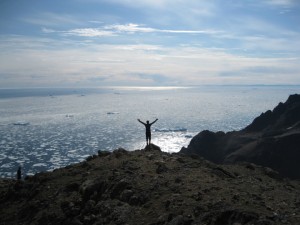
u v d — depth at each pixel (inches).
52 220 724.0
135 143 7839.6
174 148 7180.1
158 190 724.7
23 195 901.8
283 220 535.2
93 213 708.7
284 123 4692.4
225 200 630.5
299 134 3814.0
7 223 783.7
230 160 3905.0
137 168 863.7
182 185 731.4
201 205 615.5
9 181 1159.0
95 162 1000.2
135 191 732.7
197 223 564.4
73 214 728.3
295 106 4852.4
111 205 697.6
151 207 664.4
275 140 3878.0
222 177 820.6
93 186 792.9
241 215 547.5
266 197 666.2
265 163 3732.8
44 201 805.2
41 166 5674.2
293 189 807.7
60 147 7401.6
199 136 4645.7
